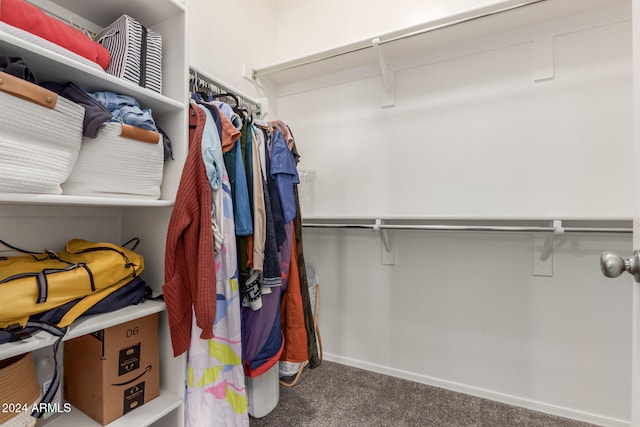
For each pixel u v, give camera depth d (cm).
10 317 70
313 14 208
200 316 93
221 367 105
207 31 164
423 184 178
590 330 146
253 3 198
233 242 108
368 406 156
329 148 204
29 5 73
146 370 103
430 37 162
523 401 157
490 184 162
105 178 86
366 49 173
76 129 76
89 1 100
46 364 98
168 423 109
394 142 185
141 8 105
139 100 100
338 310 204
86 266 86
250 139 122
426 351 180
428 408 155
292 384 175
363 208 194
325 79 204
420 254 181
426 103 176
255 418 146
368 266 195
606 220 134
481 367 167
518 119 156
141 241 118
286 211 134
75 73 82
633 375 60
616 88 139
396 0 183
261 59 204
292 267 146
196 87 128
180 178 108
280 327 139
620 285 141
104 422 91
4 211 95
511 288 160
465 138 167
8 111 62
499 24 152
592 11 141
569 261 149
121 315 90
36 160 67
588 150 143
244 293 116
